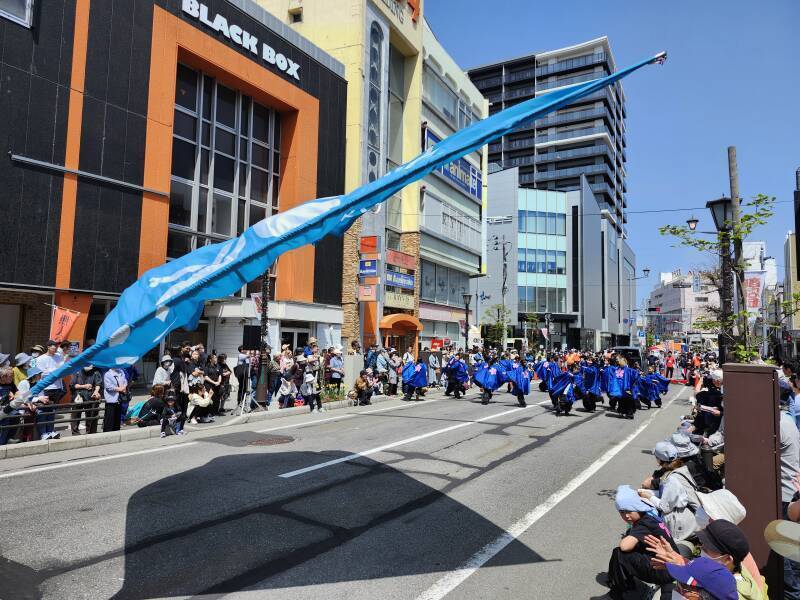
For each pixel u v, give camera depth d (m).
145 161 15.84
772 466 4.28
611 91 86.44
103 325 4.21
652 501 4.82
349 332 24.09
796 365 7.65
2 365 11.25
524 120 5.15
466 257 37.44
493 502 6.86
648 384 17.78
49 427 9.91
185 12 17.20
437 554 5.18
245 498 6.70
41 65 13.50
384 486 7.41
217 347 19.83
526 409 16.34
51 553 4.96
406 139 30.50
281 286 21.42
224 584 4.44
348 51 25.55
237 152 20.19
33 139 13.29
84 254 14.30
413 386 18.42
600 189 82.31
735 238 8.54
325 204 5.03
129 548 5.11
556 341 62.03
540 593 4.43
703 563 2.97
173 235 17.69
